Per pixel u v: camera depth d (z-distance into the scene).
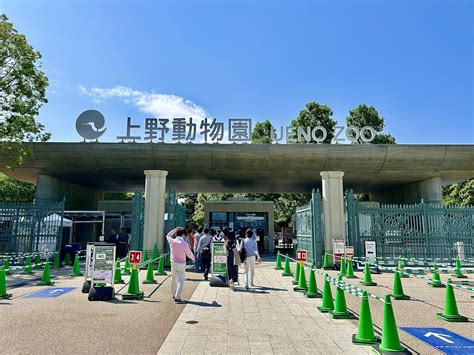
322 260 15.91
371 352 5.02
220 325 6.36
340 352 5.02
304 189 27.03
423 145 18.81
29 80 16.95
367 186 24.62
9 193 34.41
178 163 19.34
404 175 20.53
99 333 5.83
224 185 25.08
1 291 8.67
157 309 7.59
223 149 18.80
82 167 19.61
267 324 6.45
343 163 19.23
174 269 8.56
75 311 7.37
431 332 6.12
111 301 8.39
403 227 16.14
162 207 16.75
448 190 42.34
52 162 19.11
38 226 16.41
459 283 11.51
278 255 15.66
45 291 9.68
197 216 49.09
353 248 15.31
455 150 18.78
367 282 11.21
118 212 25.84
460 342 5.57
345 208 16.97
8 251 15.88
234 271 10.73
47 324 6.36
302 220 18.61
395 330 5.05
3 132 16.38
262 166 19.62
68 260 16.50
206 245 12.37
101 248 8.79
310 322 6.60
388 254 15.84
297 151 18.89
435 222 16.14
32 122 17.27
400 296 9.05
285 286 10.81
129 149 18.66
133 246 16.08
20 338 5.56
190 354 4.90
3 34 15.84
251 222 26.81
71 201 24.16
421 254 15.84
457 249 15.77
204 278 12.30
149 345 5.25
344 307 6.97
